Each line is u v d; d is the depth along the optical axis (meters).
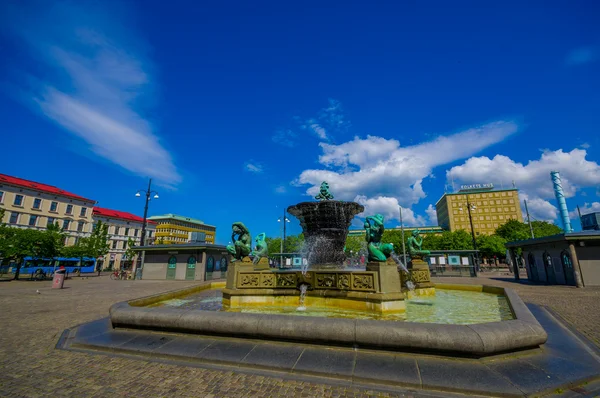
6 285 23.64
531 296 13.40
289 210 12.46
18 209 53.31
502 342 4.56
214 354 4.96
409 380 4.00
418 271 11.66
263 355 4.87
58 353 5.38
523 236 60.22
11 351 5.50
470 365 4.39
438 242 67.00
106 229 64.25
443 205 125.69
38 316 8.98
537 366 4.39
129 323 6.28
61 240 42.59
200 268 29.28
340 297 8.57
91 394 3.84
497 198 114.06
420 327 4.78
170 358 5.00
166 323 5.96
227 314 5.75
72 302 12.49
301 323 5.23
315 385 4.06
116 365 4.79
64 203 60.59
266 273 9.41
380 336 4.80
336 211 11.55
